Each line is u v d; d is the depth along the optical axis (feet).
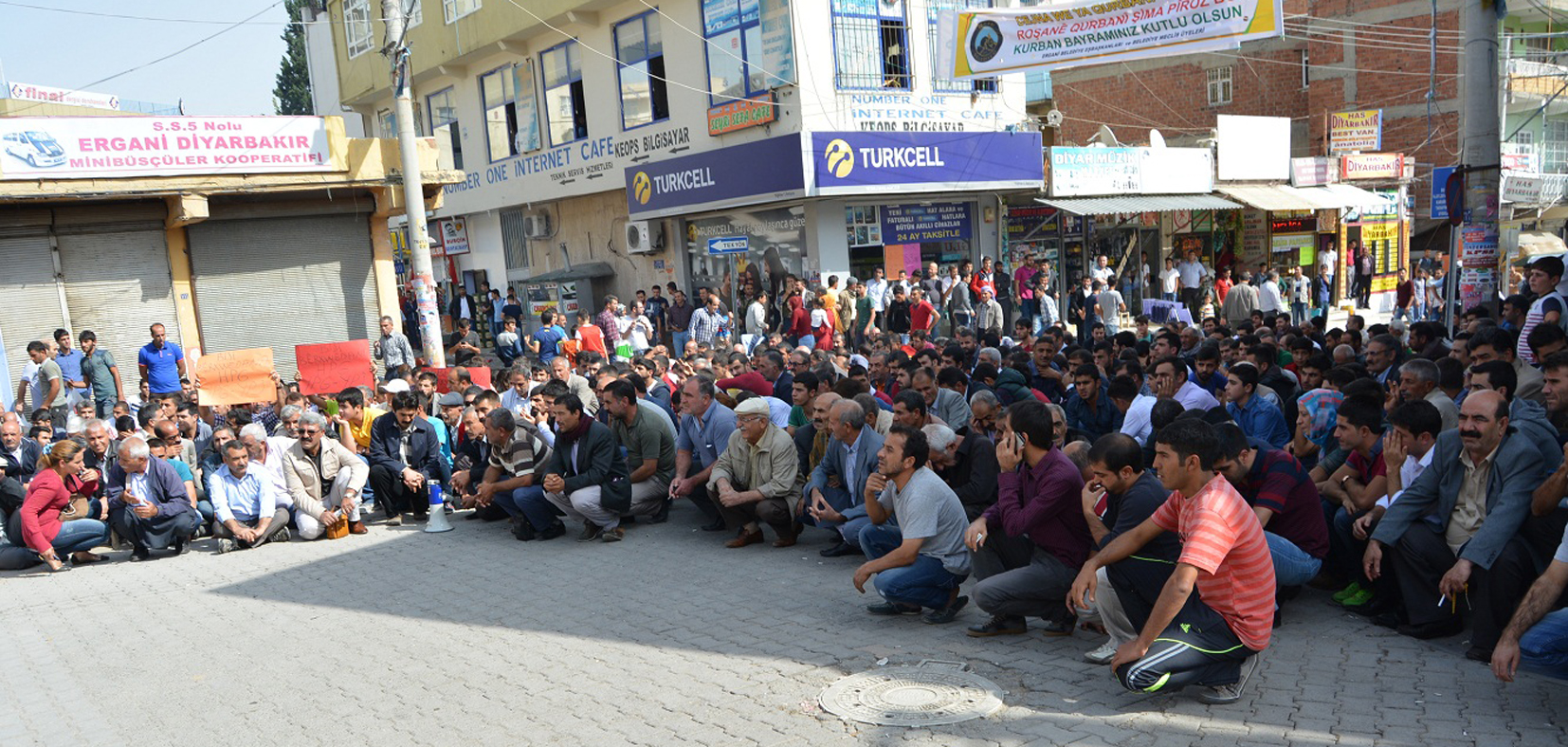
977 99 68.49
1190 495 15.61
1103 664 18.02
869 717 16.21
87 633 23.90
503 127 85.92
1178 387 26.53
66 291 50.26
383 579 27.07
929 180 62.95
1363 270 90.79
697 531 30.25
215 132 50.75
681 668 19.08
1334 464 22.59
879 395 32.45
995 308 62.90
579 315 60.54
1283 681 17.01
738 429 27.86
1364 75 100.37
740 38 63.41
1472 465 17.84
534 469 30.35
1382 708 15.64
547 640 21.30
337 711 18.15
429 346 50.83
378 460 32.81
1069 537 18.85
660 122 70.38
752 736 15.88
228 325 54.39
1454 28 94.43
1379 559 18.74
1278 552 18.65
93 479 31.63
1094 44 48.85
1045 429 18.69
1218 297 77.41
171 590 27.37
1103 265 72.02
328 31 114.32
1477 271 36.11
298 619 23.98
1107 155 72.28
